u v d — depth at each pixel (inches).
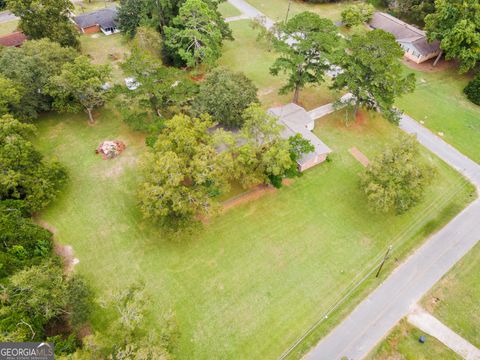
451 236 1565.0
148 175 1427.2
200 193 1406.3
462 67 2379.4
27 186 1467.8
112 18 2851.9
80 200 1619.1
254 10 3225.9
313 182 1754.4
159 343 1034.1
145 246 1469.0
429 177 1507.1
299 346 1219.9
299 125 1900.8
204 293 1339.8
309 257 1466.5
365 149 1945.1
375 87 1860.2
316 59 1953.7
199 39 2140.7
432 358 1205.7
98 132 1959.9
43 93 1827.0
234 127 1859.0
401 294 1363.2
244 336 1236.5
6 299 1087.0
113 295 1108.5
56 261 1334.9
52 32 2235.5
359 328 1267.2
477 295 1376.7
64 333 1214.3
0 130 1510.8
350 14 2851.9
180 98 1822.1
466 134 2087.8
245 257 1455.5
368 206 1656.0
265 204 1647.4
